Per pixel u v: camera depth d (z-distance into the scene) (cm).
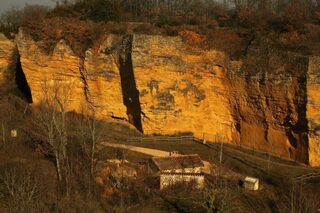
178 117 5091
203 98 5091
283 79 4488
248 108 4850
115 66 5272
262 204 3488
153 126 5072
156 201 3466
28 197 2653
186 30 5144
